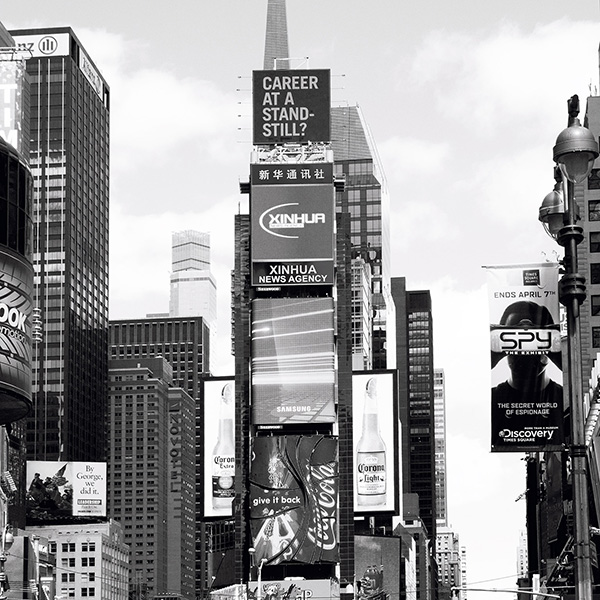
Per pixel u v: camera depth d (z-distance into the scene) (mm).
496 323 49500
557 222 42188
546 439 49188
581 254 183375
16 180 117812
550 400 49188
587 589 38156
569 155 38250
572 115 39344
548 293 49375
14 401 116188
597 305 181875
